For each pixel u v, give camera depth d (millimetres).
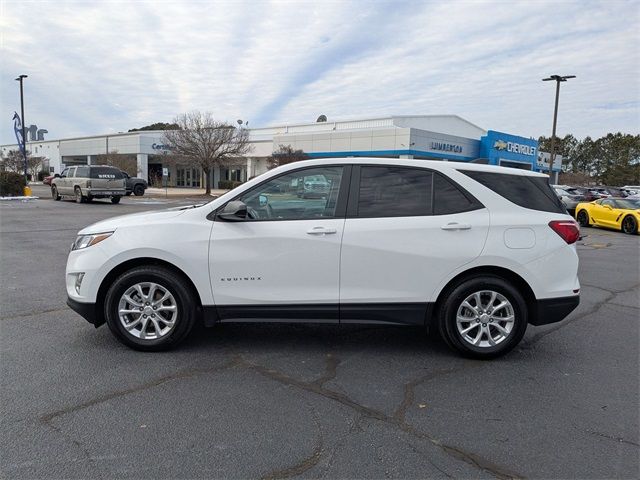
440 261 4352
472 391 3838
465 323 4488
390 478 2701
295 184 4496
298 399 3629
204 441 3031
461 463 2854
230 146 39906
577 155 109438
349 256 4340
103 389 3729
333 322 4445
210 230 4387
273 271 4359
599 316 6191
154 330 4566
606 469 2818
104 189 25266
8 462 2773
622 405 3639
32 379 3879
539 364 4445
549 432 3225
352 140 42312
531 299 4516
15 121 33688
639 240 16484
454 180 4512
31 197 28766
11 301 6230
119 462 2793
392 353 4648
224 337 5000
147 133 54781
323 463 2824
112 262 4379
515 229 4422
